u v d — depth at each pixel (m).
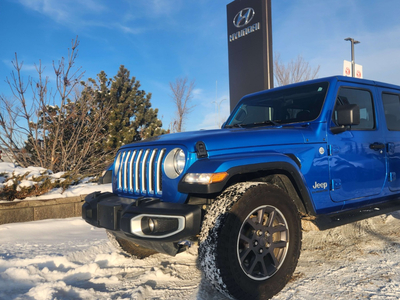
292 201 2.51
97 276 2.91
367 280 2.59
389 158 3.65
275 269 2.36
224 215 2.15
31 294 2.43
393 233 3.97
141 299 2.37
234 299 2.17
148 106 11.20
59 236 4.19
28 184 4.74
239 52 13.96
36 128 6.75
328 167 2.99
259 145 2.60
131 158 2.80
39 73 6.63
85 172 7.45
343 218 3.04
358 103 3.50
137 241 2.48
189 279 2.77
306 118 3.18
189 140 2.41
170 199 2.40
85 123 7.82
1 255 3.32
